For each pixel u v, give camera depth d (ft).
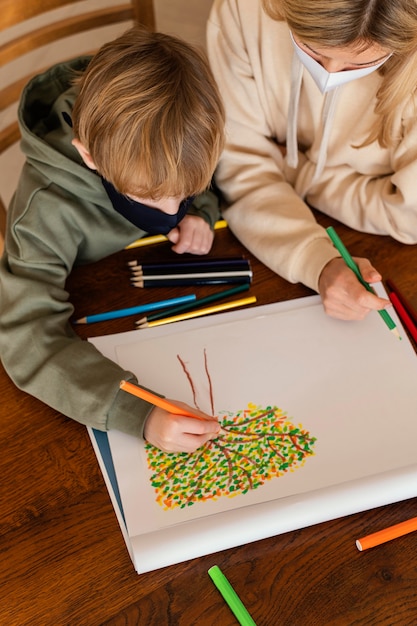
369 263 2.79
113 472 2.26
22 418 2.41
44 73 3.02
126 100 2.25
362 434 2.33
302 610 1.93
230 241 3.14
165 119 2.25
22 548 2.07
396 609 1.94
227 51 3.11
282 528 2.06
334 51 2.15
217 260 2.98
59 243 2.77
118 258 3.00
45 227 2.75
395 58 2.48
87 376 2.41
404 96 2.61
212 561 2.04
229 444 2.31
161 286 2.87
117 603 1.96
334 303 2.70
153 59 2.31
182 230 3.02
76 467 2.27
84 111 2.36
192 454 2.29
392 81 2.54
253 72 3.09
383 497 2.11
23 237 2.74
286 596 1.96
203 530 2.04
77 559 2.05
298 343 2.64
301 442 2.31
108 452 2.32
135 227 3.01
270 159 3.28
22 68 6.95
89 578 2.01
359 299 2.61
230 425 2.37
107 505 2.17
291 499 2.11
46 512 2.16
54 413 2.42
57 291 2.70
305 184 3.26
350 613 1.93
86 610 1.94
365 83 2.86
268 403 2.43
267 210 3.06
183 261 2.97
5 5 3.43
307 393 2.46
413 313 2.70
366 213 3.05
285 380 2.51
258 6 2.93
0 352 2.57
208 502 2.15
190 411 2.30
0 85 6.84
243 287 2.85
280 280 2.93
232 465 2.25
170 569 2.02
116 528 2.12
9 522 2.13
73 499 2.19
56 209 2.78
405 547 2.06
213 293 2.86
